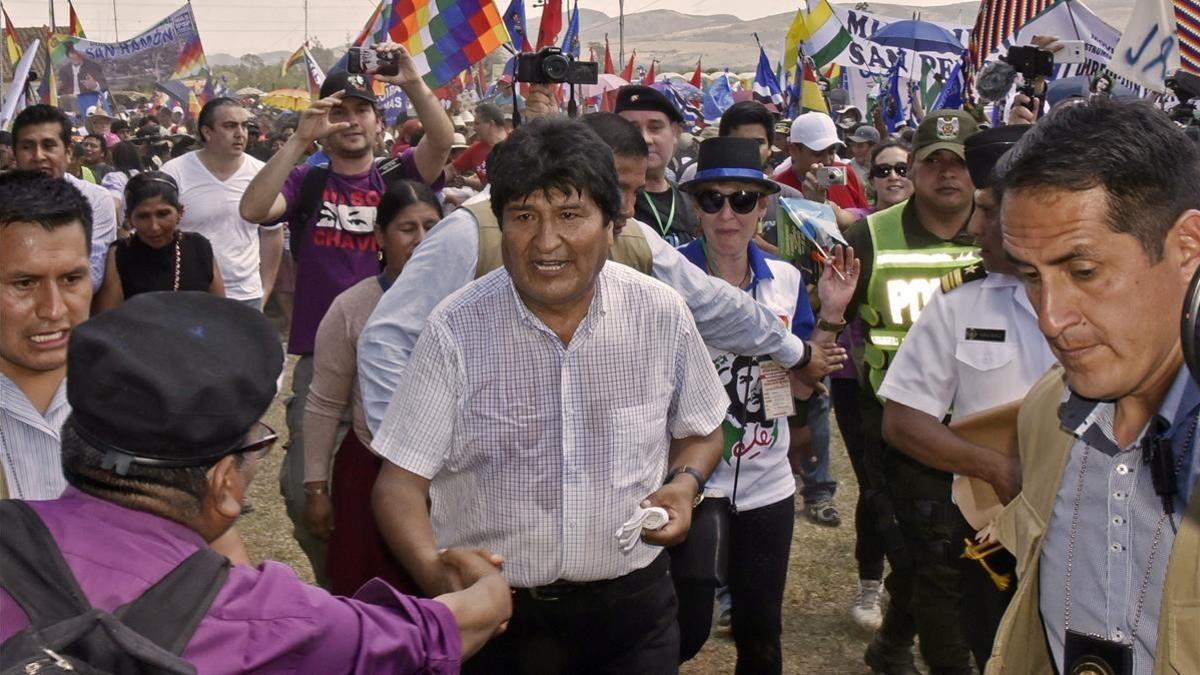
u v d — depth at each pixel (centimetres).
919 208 405
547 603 265
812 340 387
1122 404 182
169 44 2208
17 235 234
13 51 2202
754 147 369
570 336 255
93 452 159
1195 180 162
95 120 1917
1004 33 912
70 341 160
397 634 178
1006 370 310
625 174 323
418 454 256
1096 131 160
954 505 329
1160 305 164
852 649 469
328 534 367
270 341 168
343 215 518
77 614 151
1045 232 163
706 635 342
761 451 354
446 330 256
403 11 730
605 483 258
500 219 248
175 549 161
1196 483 168
